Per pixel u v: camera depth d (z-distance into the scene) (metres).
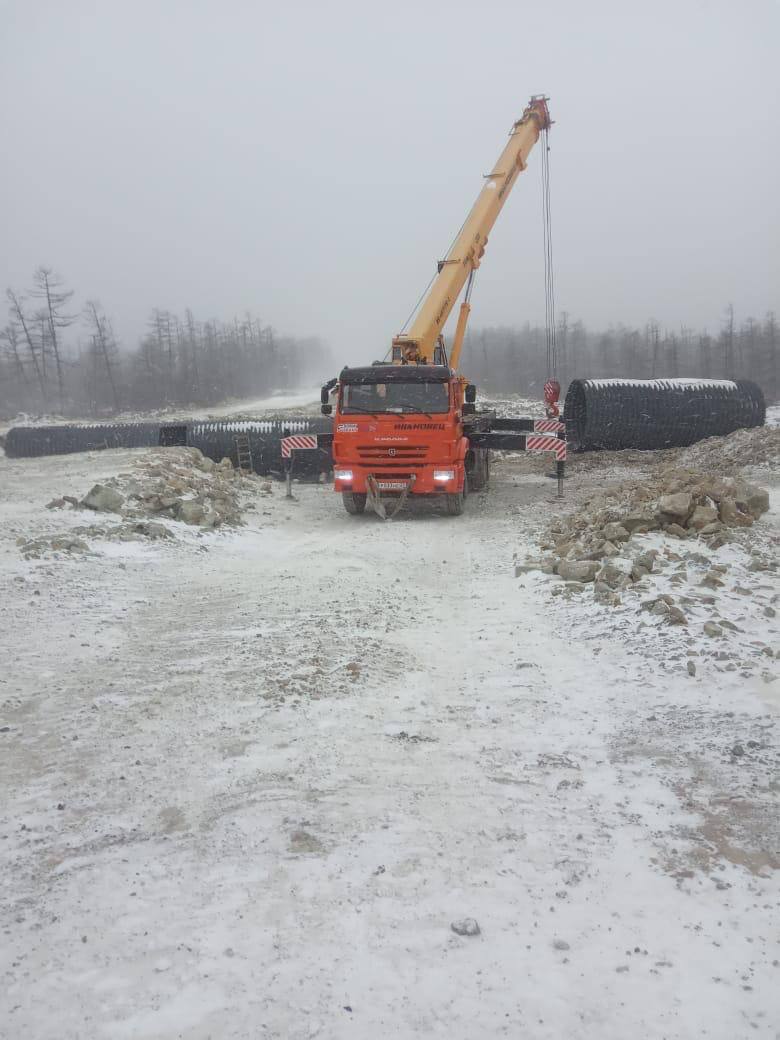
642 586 7.79
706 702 5.31
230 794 4.25
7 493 14.52
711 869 3.52
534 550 10.84
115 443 23.22
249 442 20.88
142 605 8.30
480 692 5.77
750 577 8.08
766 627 6.64
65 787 4.35
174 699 5.61
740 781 4.29
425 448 14.09
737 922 3.15
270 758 4.68
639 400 22.67
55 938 3.06
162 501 12.94
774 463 17.42
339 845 3.73
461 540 12.30
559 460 16.06
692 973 2.87
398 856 3.64
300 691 5.70
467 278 19.36
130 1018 2.65
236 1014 2.67
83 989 2.78
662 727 5.02
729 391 22.98
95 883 3.43
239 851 3.68
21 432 23.92
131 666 6.33
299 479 20.72
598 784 4.34
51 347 64.06
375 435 14.16
